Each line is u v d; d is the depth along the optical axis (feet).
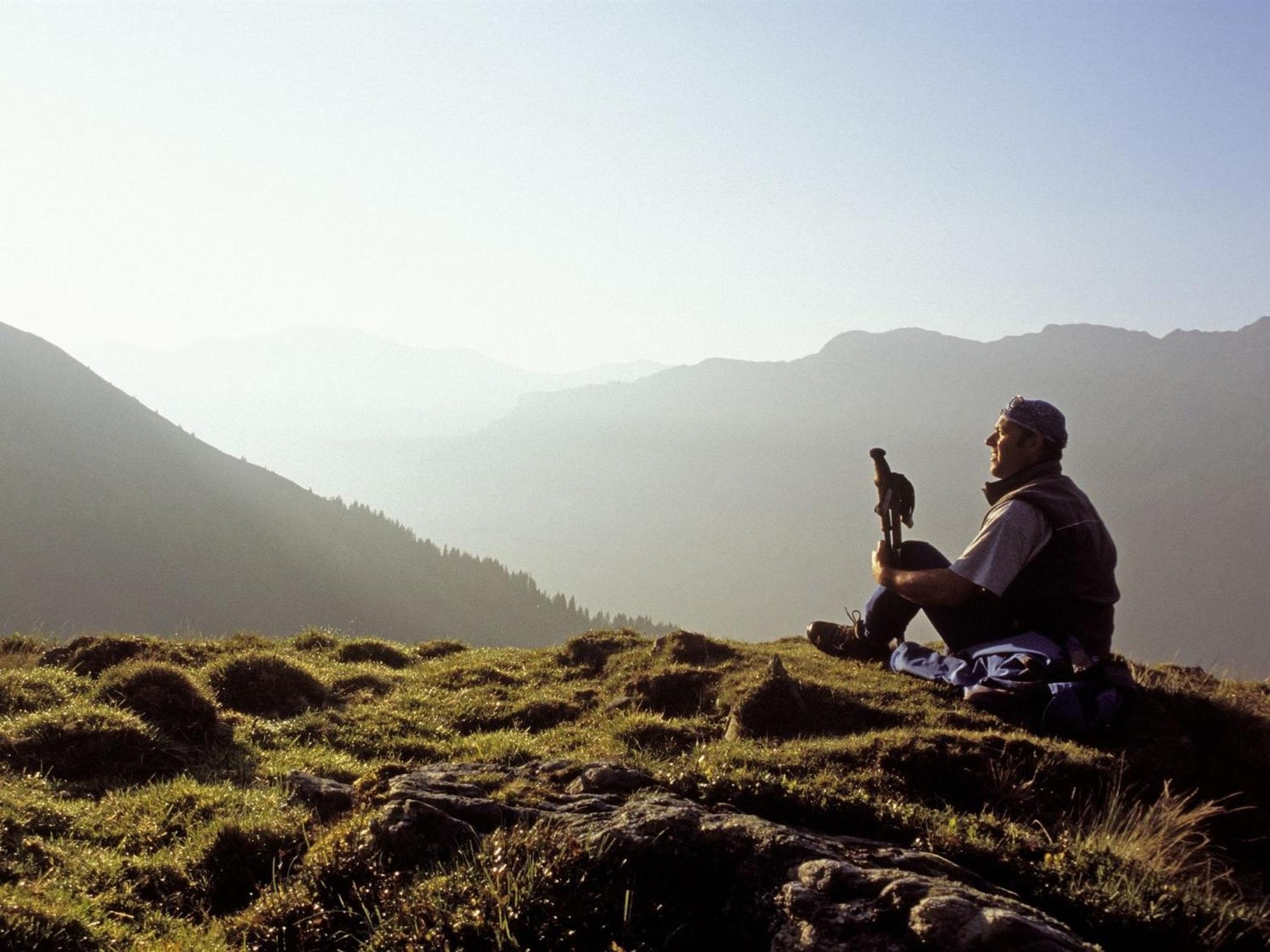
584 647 44.11
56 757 24.90
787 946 11.87
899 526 29.35
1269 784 24.45
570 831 14.29
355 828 16.05
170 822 20.30
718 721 31.45
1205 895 15.66
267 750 29.01
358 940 13.55
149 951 14.34
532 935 12.48
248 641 45.83
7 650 40.24
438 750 29.84
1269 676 34.73
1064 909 14.38
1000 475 27.53
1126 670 26.27
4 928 13.64
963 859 15.24
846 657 35.68
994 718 27.02
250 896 17.20
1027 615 26.86
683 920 12.94
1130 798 22.49
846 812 16.60
